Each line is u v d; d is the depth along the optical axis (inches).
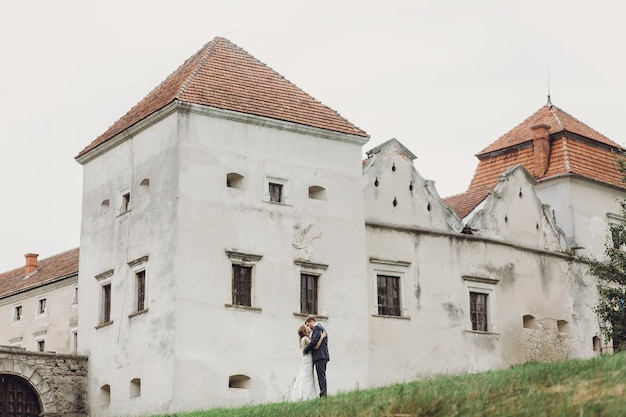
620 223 2172.7
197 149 1557.6
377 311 1721.2
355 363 1636.3
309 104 1728.6
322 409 903.7
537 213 2022.6
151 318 1531.7
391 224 1782.7
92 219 1754.4
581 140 2188.7
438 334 1788.9
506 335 1892.2
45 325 2402.8
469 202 2001.7
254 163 1608.0
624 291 1947.6
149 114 1603.1
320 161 1685.5
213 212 1546.5
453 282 1836.9
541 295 1975.9
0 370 1595.7
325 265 1643.7
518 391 795.4
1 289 2640.3
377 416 803.4
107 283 1678.2
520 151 2214.6
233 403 1494.8
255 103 1644.9
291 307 1593.3
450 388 842.8
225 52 1742.1
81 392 1673.2
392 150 1829.5
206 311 1503.4
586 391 764.6
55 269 2480.3
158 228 1556.3
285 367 1562.5
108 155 1738.4
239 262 1553.9
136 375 1545.3
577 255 2059.5
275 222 1606.8
